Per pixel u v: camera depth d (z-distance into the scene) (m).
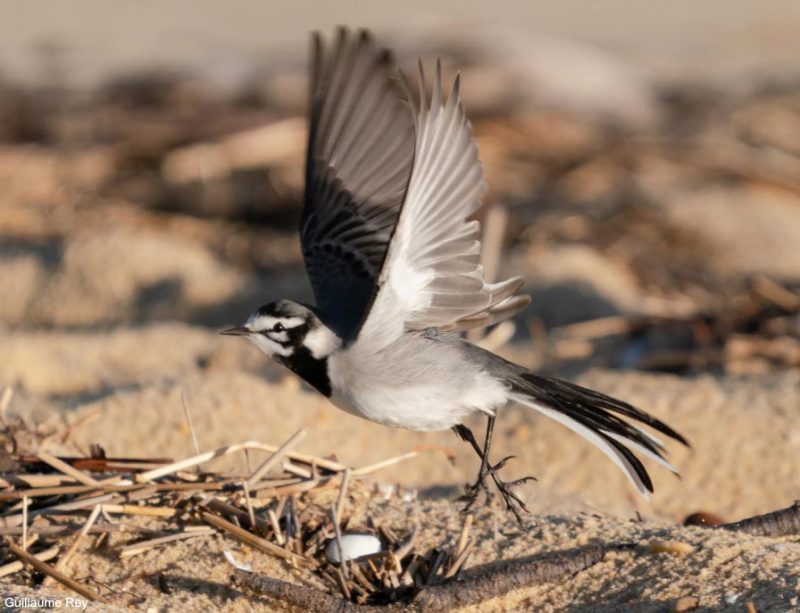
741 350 14.03
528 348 15.07
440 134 7.43
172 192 21.83
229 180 22.11
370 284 8.69
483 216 19.94
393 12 36.94
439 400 8.16
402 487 10.18
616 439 8.18
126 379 13.58
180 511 8.27
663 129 24.69
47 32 31.22
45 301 18.06
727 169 22.89
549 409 8.28
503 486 8.48
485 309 8.25
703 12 38.00
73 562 7.88
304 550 8.06
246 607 7.53
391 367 8.05
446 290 7.99
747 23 36.16
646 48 32.91
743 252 19.42
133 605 7.50
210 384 11.88
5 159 22.56
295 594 7.43
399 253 7.57
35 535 7.96
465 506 8.70
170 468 8.32
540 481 11.09
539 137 23.44
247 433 11.18
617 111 24.84
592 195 21.42
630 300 16.80
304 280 18.19
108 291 18.03
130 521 8.19
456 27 25.66
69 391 13.26
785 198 22.28
